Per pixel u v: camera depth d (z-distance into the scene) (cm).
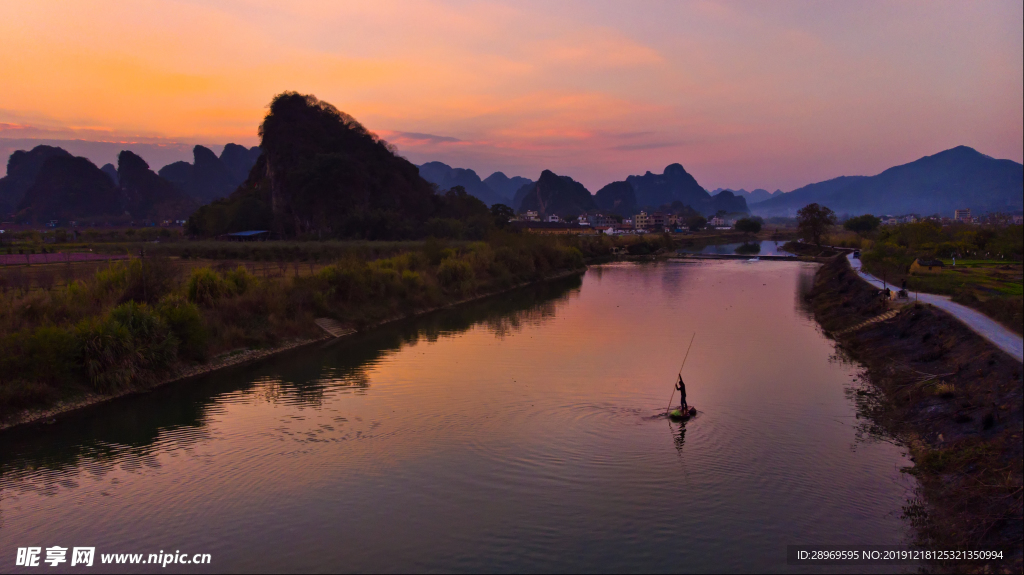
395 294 6366
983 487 1897
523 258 9850
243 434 2723
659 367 3909
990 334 3341
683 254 16588
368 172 16475
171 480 2262
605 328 5400
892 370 3522
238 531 1909
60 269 6300
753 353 4334
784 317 6006
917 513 1970
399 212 16112
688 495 2120
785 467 2350
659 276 10631
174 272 4628
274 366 3991
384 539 1856
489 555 1767
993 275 7125
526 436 2678
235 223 15200
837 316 5606
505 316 6175
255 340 4359
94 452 2533
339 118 18188
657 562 1728
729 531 1889
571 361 4088
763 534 1873
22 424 2825
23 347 3089
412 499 2108
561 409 3042
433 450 2530
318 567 1719
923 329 4003
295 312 4994
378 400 3212
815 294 7612
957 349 3309
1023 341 3142
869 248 11681
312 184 14525
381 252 9962
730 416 2936
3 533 1894
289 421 2891
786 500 2084
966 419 2441
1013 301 4203
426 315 6288
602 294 8056
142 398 3272
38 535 1884
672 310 6500
